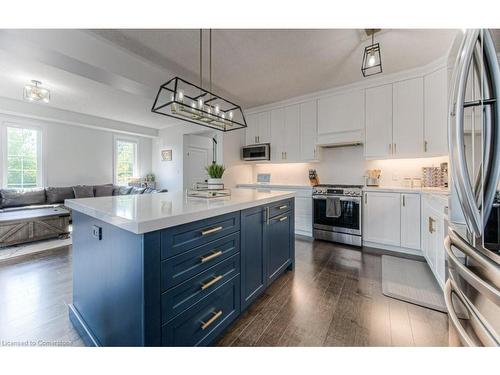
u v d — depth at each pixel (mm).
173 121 5883
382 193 3213
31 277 2396
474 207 754
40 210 3998
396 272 2510
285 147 4359
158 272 1053
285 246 2404
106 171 6152
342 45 2465
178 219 1128
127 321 1096
